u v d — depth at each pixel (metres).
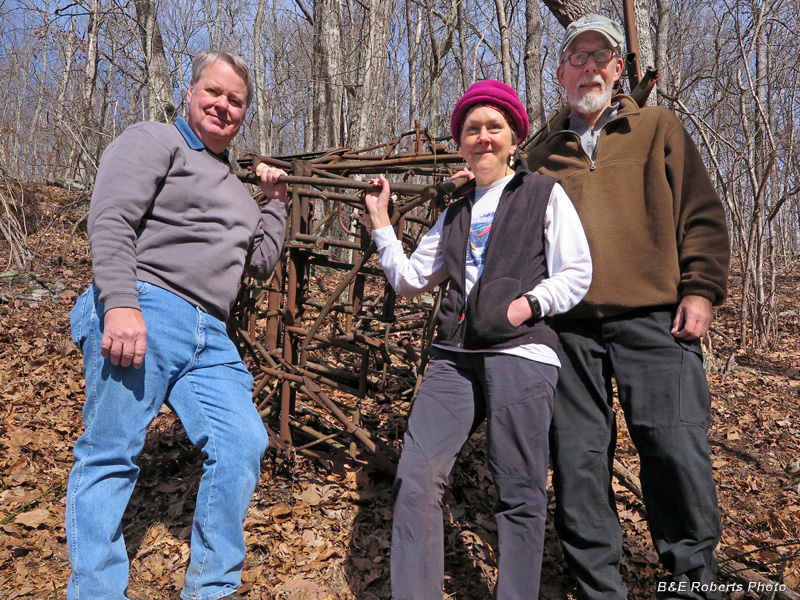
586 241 1.85
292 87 23.36
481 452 3.18
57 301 5.94
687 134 2.05
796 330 7.18
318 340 2.76
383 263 2.16
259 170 2.44
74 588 1.68
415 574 1.69
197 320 1.88
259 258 2.28
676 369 1.91
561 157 2.17
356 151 2.91
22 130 14.91
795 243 14.83
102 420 1.75
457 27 10.79
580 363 2.04
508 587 1.71
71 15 11.71
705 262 1.91
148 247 1.84
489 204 1.96
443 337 1.93
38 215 8.47
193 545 1.81
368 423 3.41
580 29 2.05
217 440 1.82
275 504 2.63
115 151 1.83
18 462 2.95
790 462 3.42
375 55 8.47
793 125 6.79
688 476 1.85
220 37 22.69
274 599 2.10
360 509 2.63
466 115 1.96
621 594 1.95
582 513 2.00
